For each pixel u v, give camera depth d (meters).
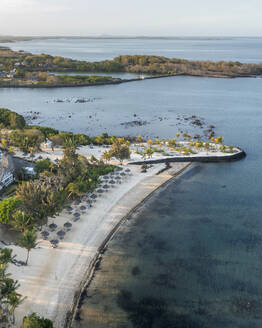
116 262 63.62
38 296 54.19
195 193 93.31
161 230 74.88
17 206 70.62
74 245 67.44
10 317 49.16
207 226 76.94
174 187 96.75
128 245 69.00
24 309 51.41
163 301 54.94
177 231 74.69
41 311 51.41
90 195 87.56
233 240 71.62
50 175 88.94
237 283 58.88
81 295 55.31
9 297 47.75
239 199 90.25
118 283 58.41
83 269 61.12
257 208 85.50
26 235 59.25
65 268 60.91
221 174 107.00
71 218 76.50
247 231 75.12
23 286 55.88
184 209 84.38
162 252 67.12
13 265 60.31
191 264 63.81
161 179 101.56
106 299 54.84
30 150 117.81
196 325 50.62
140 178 101.25
